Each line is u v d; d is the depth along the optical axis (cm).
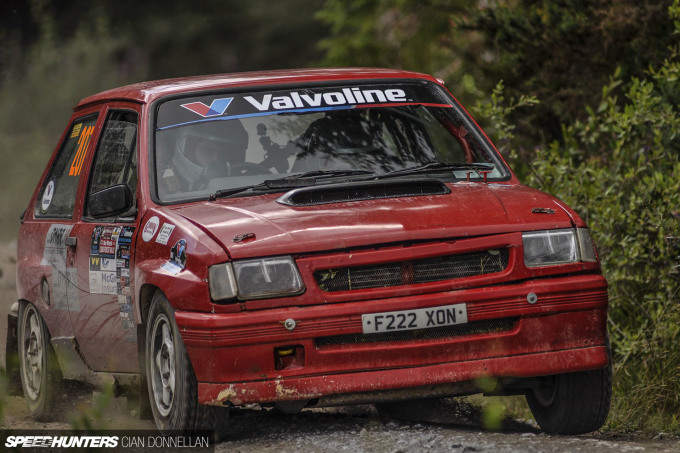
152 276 1591
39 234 2122
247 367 1455
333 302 1475
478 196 1647
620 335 2139
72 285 1925
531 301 1518
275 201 1630
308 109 1844
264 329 1455
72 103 6994
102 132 2006
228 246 1495
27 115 6919
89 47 7325
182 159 1769
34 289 2098
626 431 1725
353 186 1630
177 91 1867
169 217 1645
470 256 1531
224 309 1466
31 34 7750
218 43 8831
